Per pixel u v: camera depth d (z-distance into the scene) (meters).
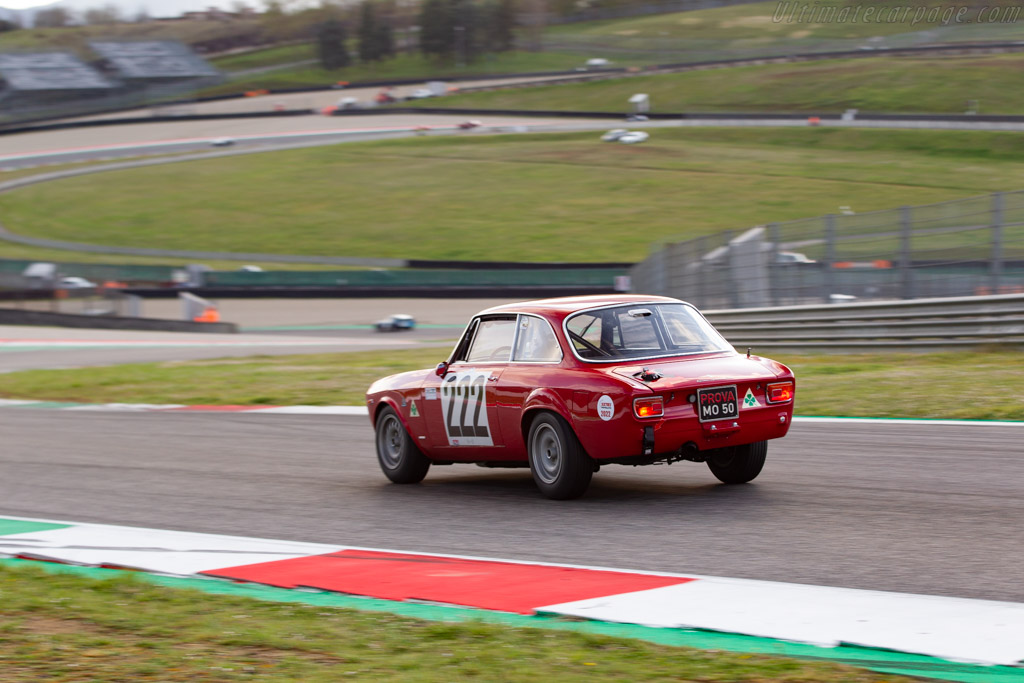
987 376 28.59
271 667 8.81
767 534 13.40
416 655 8.93
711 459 17.42
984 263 36.81
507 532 14.57
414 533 15.02
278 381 42.66
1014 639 8.69
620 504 15.94
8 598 11.77
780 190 155.38
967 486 15.92
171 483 20.97
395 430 19.67
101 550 14.74
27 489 21.06
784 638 9.07
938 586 10.60
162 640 9.83
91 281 122.44
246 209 164.50
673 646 8.87
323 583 12.11
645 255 128.25
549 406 15.80
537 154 192.12
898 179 157.38
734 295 51.44
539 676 8.21
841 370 34.12
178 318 110.69
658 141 199.50
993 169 161.50
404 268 131.25
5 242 149.88
